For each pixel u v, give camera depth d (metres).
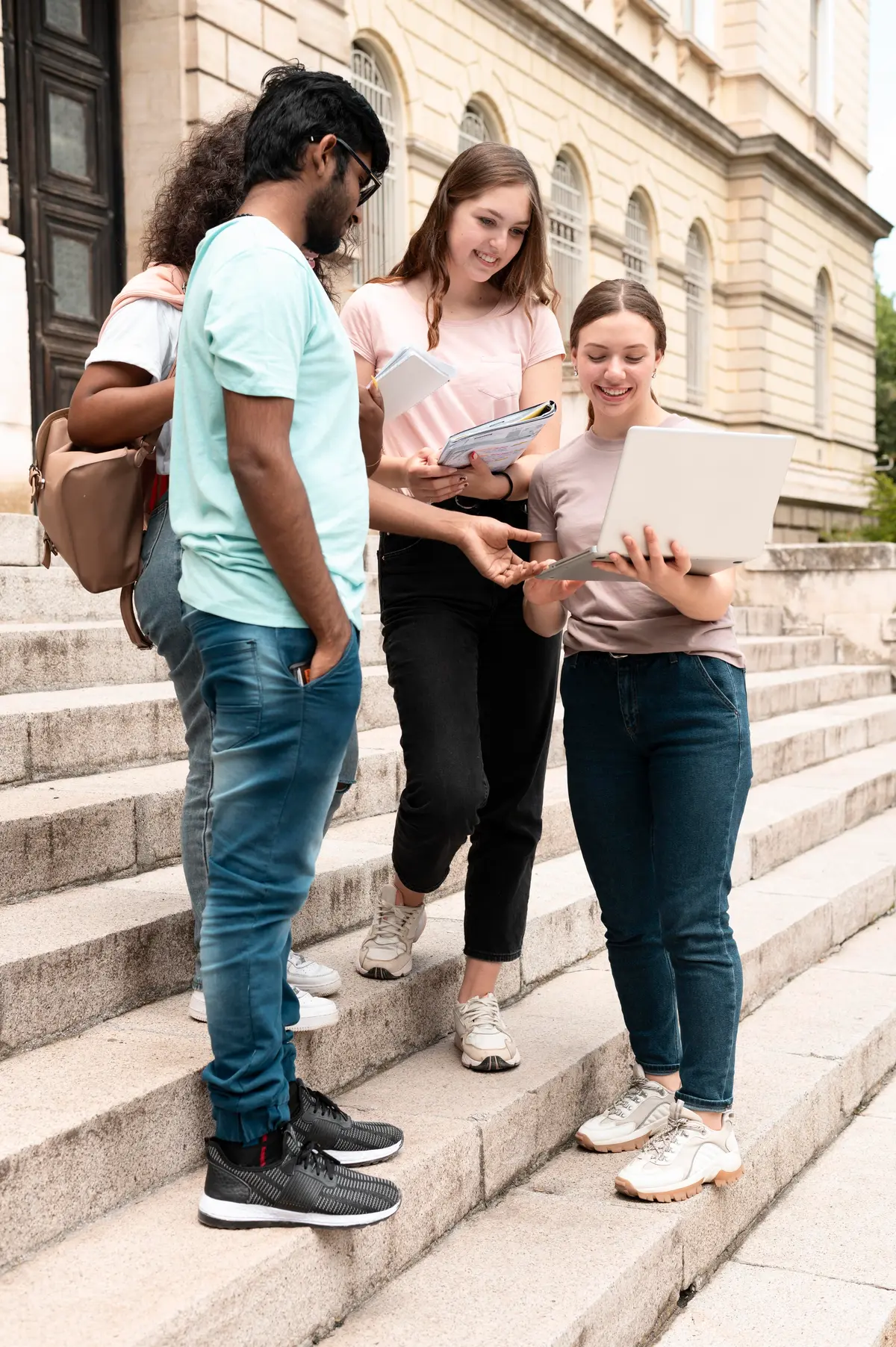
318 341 2.04
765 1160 2.97
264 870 2.06
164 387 2.29
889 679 8.75
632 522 2.35
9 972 2.29
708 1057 2.66
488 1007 2.92
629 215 15.78
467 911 2.96
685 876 2.62
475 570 2.78
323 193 2.12
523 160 2.74
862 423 21.72
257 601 2.01
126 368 2.35
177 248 2.45
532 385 2.93
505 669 2.89
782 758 6.24
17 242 6.16
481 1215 2.57
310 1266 2.07
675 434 2.24
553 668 2.93
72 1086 2.18
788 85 18.59
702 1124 2.68
